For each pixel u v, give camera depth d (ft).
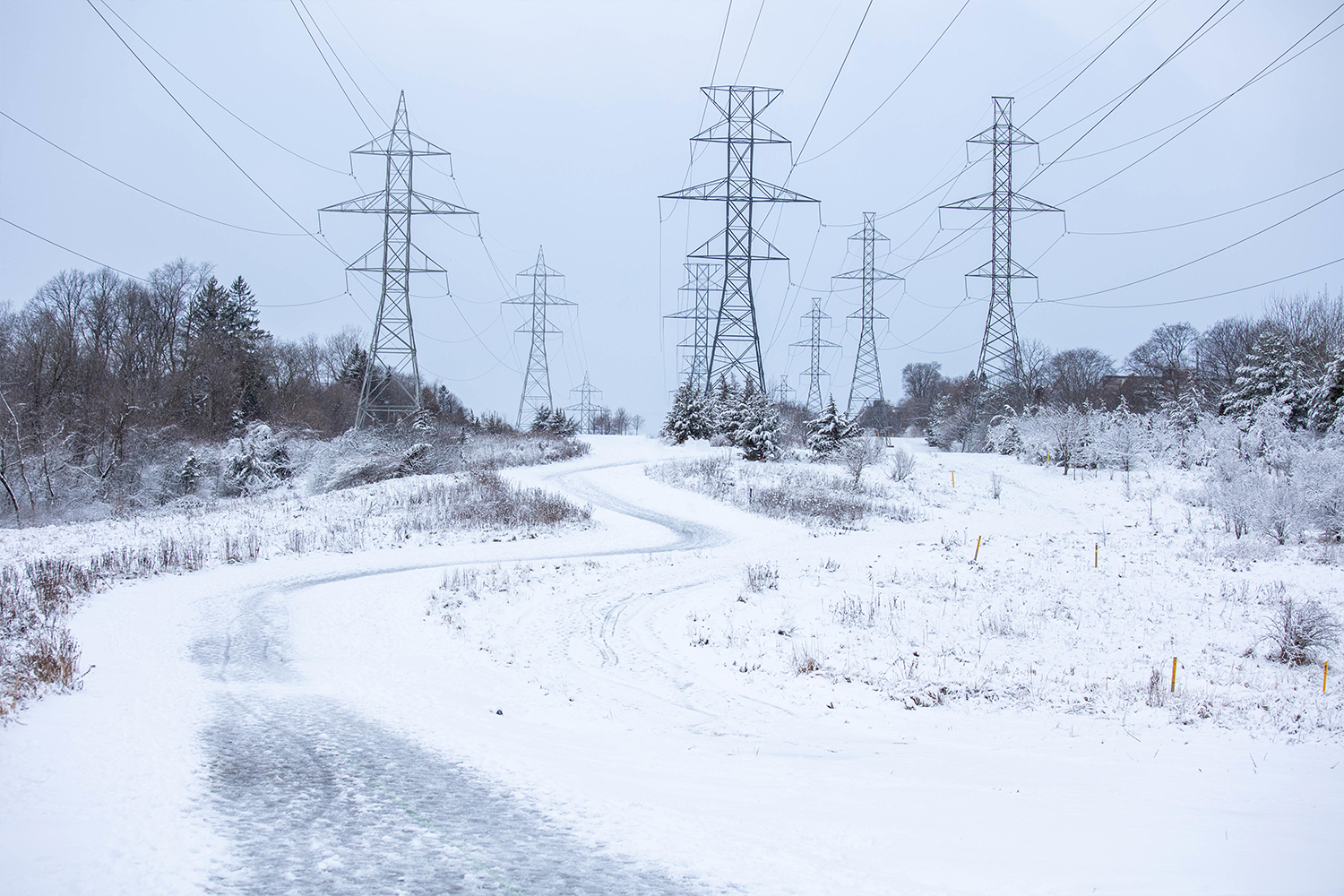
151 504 135.03
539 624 57.06
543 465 170.19
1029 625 56.13
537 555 87.51
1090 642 52.42
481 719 33.17
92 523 105.40
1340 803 24.50
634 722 35.58
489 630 55.11
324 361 311.88
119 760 23.22
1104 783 26.58
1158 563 76.38
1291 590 63.00
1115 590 65.92
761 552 88.89
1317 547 77.77
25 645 40.78
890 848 17.90
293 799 20.71
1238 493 88.02
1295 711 38.60
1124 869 16.55
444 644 51.24
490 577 71.51
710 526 109.50
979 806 22.39
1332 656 48.32
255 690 37.19
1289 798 24.91
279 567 78.18
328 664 45.57
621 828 18.95
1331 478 81.76
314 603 62.44
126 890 14.47
